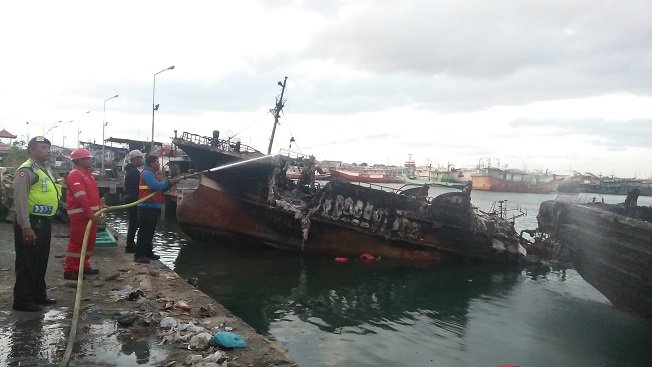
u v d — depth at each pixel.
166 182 7.96
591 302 10.76
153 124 30.61
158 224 21.70
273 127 17.52
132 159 8.70
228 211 14.38
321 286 11.08
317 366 6.47
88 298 5.62
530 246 15.95
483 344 7.73
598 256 9.45
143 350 4.20
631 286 8.66
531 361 7.09
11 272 6.58
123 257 8.08
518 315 9.55
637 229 8.38
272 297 9.98
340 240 14.22
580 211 10.32
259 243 14.57
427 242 14.62
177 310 5.41
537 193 81.00
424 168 82.56
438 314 9.38
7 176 11.20
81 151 6.32
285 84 17.61
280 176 15.95
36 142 4.98
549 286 12.37
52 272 6.73
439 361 6.89
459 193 14.79
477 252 14.98
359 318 8.84
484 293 11.34
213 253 14.13
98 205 6.54
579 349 7.63
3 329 4.46
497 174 83.69
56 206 5.22
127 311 5.12
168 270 7.37
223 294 10.04
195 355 4.07
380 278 12.20
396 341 7.65
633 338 8.21
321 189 13.98
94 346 4.22
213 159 14.42
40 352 4.00
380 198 14.34
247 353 4.33
